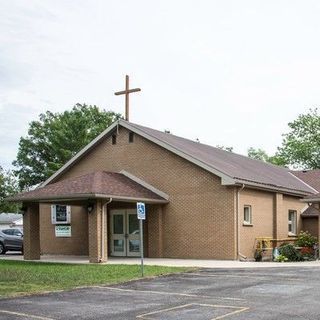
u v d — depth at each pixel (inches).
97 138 1111.6
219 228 961.5
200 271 733.3
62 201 968.9
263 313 416.2
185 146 1095.6
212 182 975.6
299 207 1213.1
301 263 867.4
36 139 2559.1
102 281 615.5
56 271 719.7
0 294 514.9
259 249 990.4
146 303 466.9
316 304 454.6
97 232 894.4
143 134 1055.0
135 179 1063.6
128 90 1130.0
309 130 2314.2
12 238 1272.1
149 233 1032.2
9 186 2578.7
